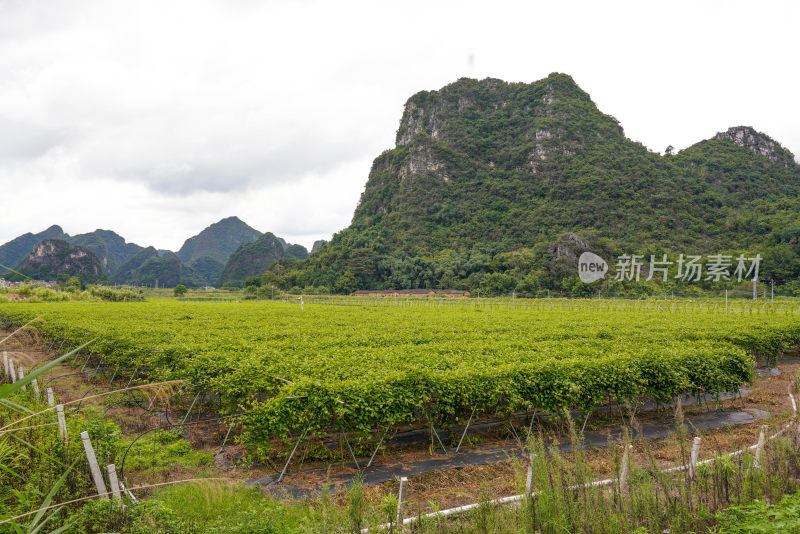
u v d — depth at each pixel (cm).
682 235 10425
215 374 1327
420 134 16200
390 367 1295
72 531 572
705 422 1390
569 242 10225
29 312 3509
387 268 12075
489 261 11094
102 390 1603
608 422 1377
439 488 905
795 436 853
